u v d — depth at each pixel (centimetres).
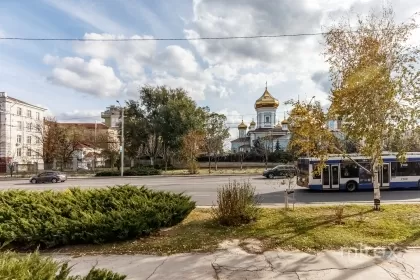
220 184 2195
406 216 870
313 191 1872
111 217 706
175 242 670
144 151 4475
